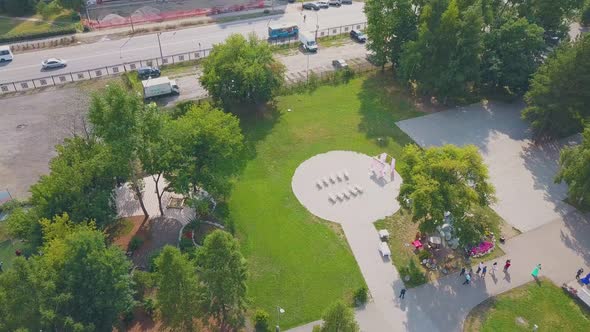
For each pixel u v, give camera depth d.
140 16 113.38
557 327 50.12
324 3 123.25
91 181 56.19
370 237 59.94
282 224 61.41
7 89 85.62
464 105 84.88
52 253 43.84
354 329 38.19
